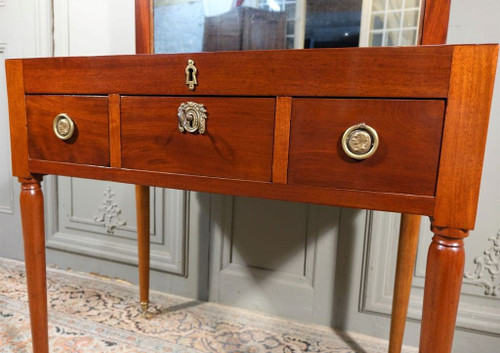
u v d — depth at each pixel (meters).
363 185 0.41
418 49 0.37
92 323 0.85
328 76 0.41
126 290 1.02
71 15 0.99
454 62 0.36
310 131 0.42
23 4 1.03
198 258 0.97
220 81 0.45
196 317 0.90
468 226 0.38
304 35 0.61
